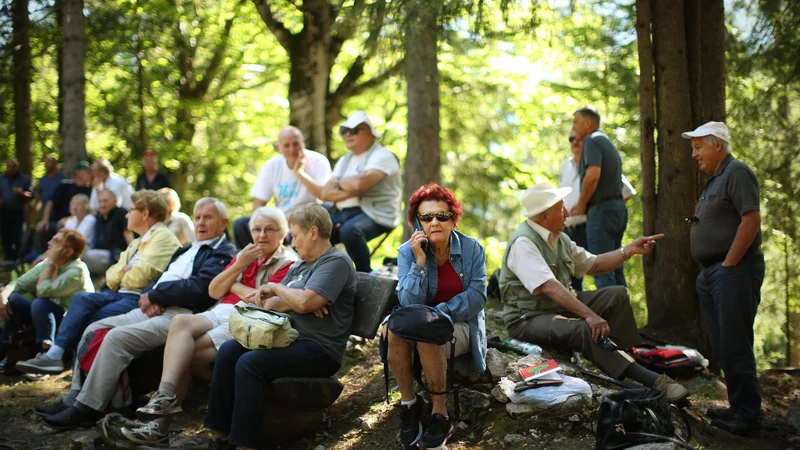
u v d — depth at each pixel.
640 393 3.87
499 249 13.65
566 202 6.34
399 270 4.21
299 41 11.27
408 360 3.95
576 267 4.88
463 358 4.25
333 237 6.38
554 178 15.07
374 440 4.15
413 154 8.54
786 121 7.15
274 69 15.15
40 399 5.25
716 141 4.46
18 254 10.88
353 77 12.20
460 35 6.92
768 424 4.64
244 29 14.29
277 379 3.99
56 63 12.69
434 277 4.13
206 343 4.38
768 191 7.13
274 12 11.95
